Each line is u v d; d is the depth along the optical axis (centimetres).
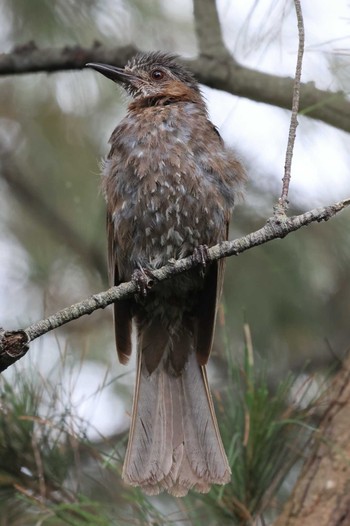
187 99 1119
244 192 1025
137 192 1000
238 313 1218
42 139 1270
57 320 716
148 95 1121
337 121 1035
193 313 1041
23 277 1265
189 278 1013
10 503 822
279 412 813
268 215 1209
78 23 1150
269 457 796
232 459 799
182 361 1014
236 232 1218
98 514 787
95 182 1269
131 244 1025
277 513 898
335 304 1236
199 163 998
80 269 1270
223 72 1073
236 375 838
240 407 820
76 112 1264
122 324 1012
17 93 1270
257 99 1072
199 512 817
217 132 1034
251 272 1232
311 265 1227
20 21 1146
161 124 1012
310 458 836
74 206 1273
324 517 802
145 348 1026
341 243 1231
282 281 1229
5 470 816
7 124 1279
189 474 845
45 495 805
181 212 998
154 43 1209
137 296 1020
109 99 1255
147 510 793
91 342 1236
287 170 782
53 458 823
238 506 785
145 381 997
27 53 1098
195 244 1016
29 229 1281
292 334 1218
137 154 1001
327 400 858
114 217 1020
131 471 839
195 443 888
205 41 1092
